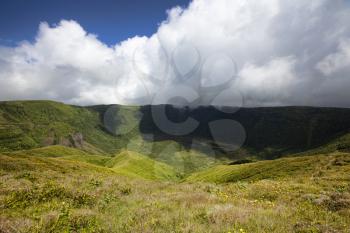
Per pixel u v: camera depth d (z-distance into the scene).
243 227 8.72
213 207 11.11
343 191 19.22
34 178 20.95
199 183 24.92
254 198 17.36
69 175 24.92
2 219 8.71
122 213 10.59
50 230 8.09
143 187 19.86
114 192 16.14
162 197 14.76
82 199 13.35
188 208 11.48
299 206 13.34
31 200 12.48
